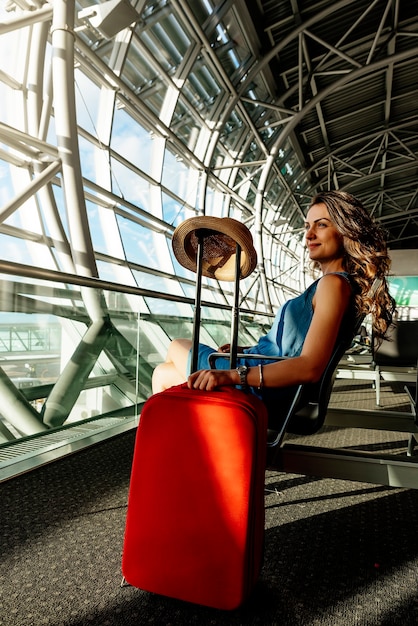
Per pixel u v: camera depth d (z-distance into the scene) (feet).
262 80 34.06
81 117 21.29
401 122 51.98
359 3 30.89
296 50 33.47
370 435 8.53
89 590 3.23
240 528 2.87
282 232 57.31
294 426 3.73
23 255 19.15
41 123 17.97
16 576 3.40
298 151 50.34
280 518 4.71
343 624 2.89
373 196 82.69
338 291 3.38
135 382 9.32
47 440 7.04
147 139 26.78
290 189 56.24
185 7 21.67
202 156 32.71
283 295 61.67
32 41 16.81
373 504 5.16
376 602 3.15
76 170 14.01
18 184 18.72
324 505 5.11
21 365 6.58
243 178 43.16
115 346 8.70
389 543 4.13
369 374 11.21
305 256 76.74
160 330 10.47
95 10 13.04
